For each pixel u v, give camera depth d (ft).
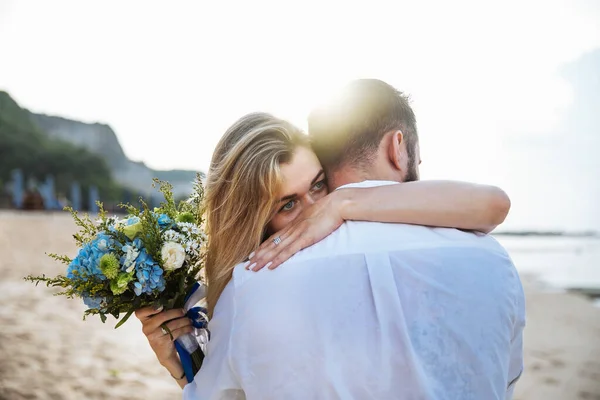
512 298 3.97
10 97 315.17
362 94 4.67
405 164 4.70
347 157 4.64
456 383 3.69
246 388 3.91
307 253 4.04
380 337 3.71
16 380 14.89
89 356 17.66
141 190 261.85
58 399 13.88
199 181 5.22
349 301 3.80
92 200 151.74
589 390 18.11
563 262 73.10
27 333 19.72
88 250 4.69
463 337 3.74
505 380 3.84
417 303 3.79
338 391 3.67
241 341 3.94
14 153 259.19
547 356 22.72
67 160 265.34
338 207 4.24
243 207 4.56
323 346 3.72
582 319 31.58
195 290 5.12
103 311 4.80
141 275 4.59
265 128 4.64
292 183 4.60
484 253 4.01
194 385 4.57
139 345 19.52
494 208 4.14
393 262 3.88
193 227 4.89
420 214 4.10
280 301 3.85
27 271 34.99
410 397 3.66
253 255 4.24
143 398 14.30
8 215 108.37
